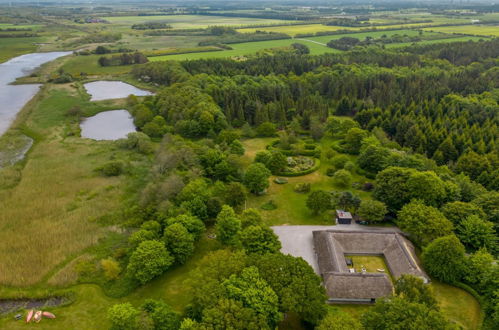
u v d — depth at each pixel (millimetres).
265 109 135125
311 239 73500
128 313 46344
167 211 72625
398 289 53688
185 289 60031
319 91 169375
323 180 98562
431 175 77875
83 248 70312
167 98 143250
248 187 90188
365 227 77562
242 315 44906
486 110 127250
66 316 55188
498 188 84875
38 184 93688
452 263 60062
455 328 45531
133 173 100625
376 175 89062
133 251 63281
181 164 93625
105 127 140750
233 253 58719
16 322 54344
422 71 177500
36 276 63281
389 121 128500
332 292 57000
